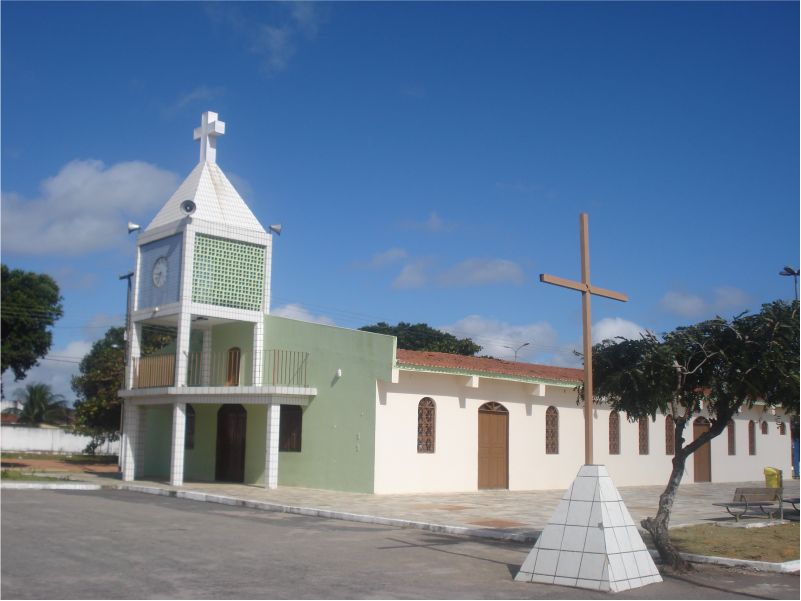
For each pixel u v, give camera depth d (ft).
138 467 87.97
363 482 73.61
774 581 37.11
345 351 77.25
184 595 30.50
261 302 85.97
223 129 88.63
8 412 239.50
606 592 33.94
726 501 75.56
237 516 57.16
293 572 35.76
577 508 36.04
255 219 87.40
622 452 99.96
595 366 43.52
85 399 157.69
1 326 112.78
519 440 87.45
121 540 43.39
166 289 84.33
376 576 35.60
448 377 80.94
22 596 29.43
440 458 79.10
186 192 85.92
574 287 38.47
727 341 40.32
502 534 48.34
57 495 69.51
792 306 39.68
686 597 33.55
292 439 80.69
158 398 84.12
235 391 78.43
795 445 136.26
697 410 42.50
